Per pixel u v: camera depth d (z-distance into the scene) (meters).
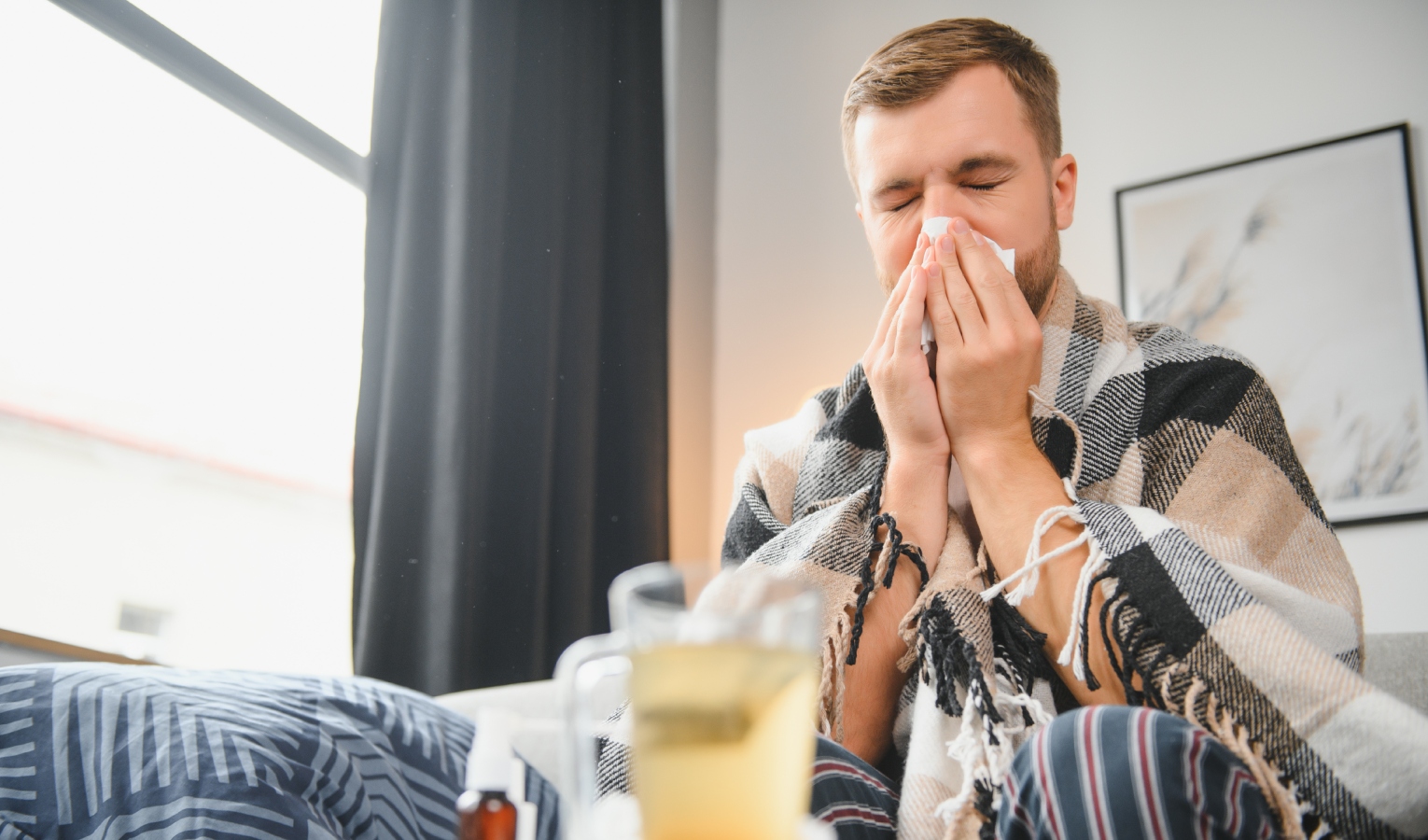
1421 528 2.13
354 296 2.37
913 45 1.15
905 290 1.05
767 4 3.17
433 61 2.14
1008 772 0.55
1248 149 2.47
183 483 2.28
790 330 2.89
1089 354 1.12
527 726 1.29
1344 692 0.67
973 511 1.06
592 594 2.35
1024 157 1.12
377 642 1.80
